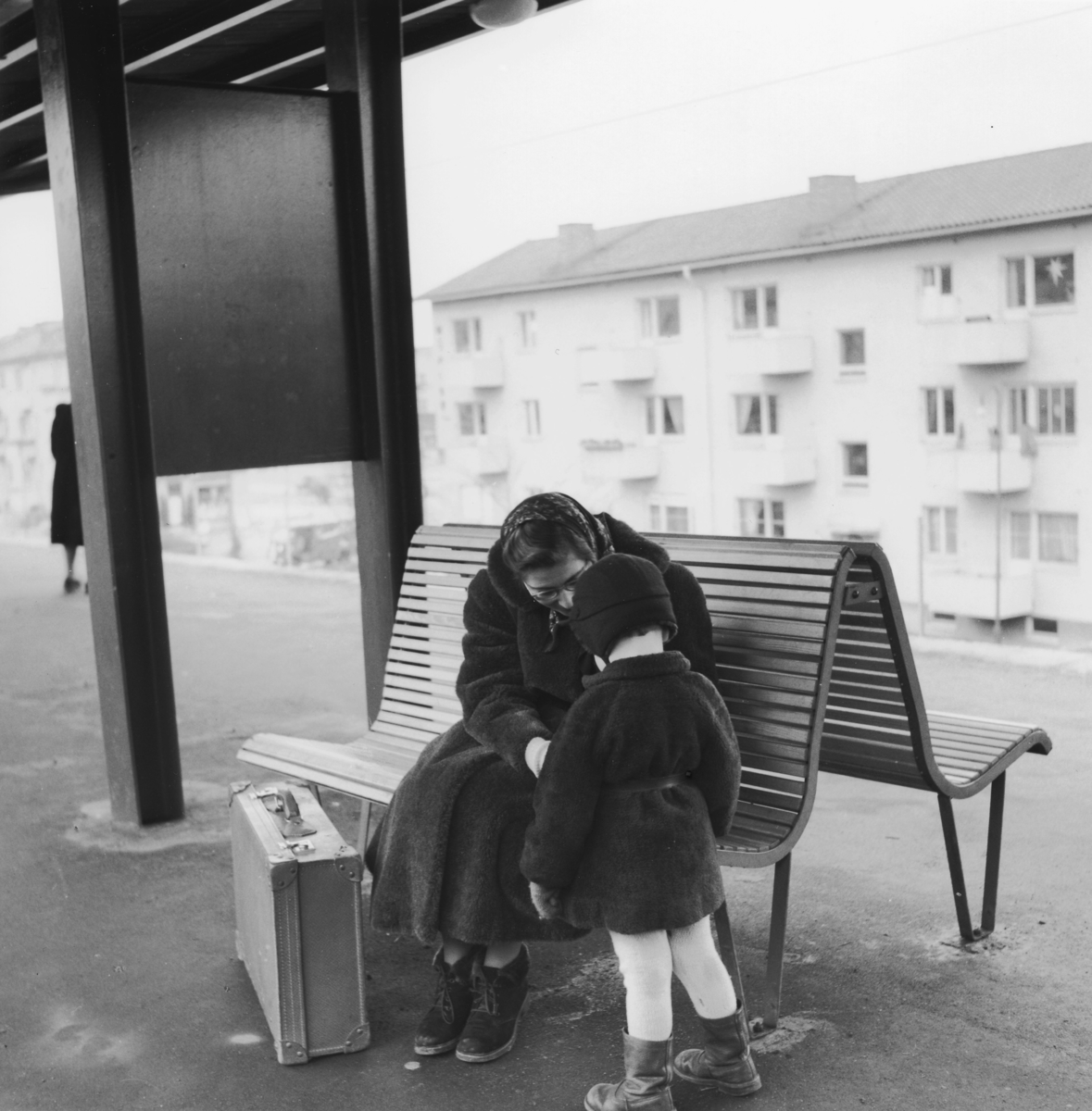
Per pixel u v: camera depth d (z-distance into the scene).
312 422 4.53
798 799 2.61
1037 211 11.78
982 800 4.06
